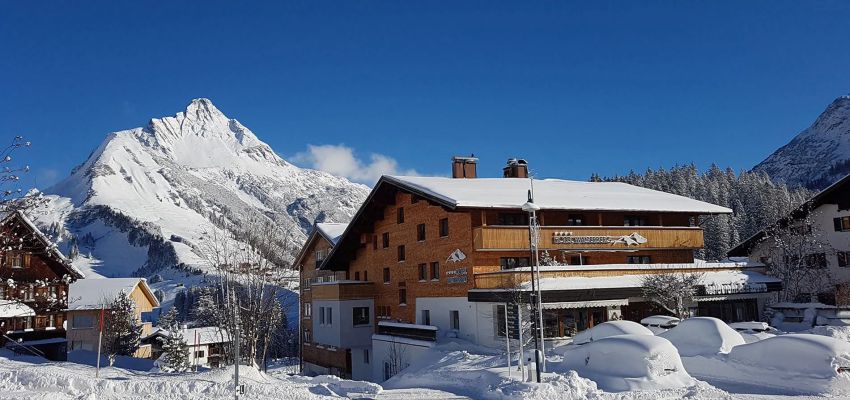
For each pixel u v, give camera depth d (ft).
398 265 134.92
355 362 141.18
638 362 64.34
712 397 56.85
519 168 160.04
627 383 62.49
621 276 106.73
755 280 116.57
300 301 177.78
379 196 139.64
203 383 69.82
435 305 120.26
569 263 118.21
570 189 134.92
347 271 161.07
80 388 70.03
